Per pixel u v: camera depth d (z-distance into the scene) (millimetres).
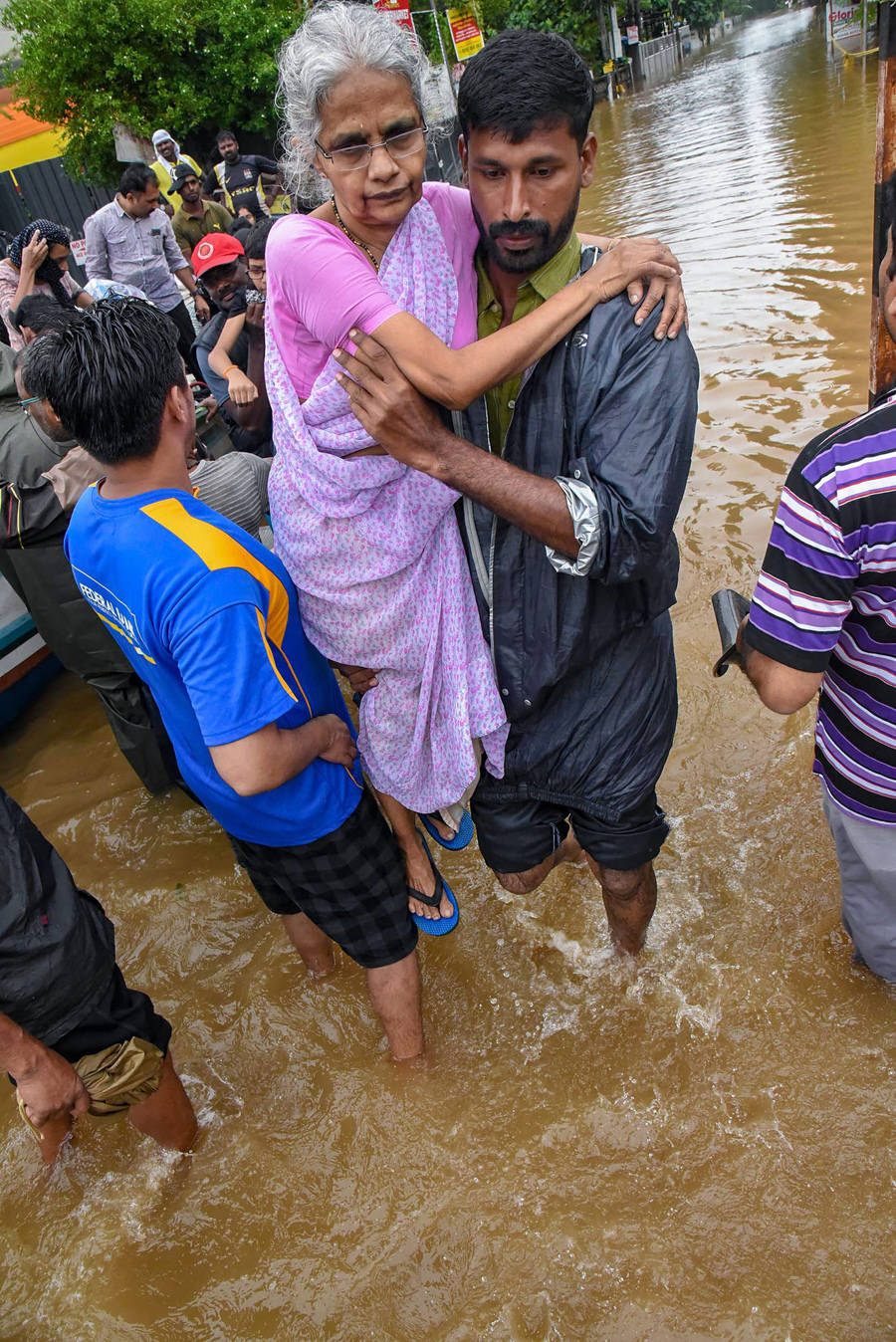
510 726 2145
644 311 1711
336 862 2160
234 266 4660
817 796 2961
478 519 1936
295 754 1930
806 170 9883
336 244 1676
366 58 1539
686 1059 2355
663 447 1696
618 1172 2156
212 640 1773
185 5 13570
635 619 2002
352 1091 2455
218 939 3023
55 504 2945
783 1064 2291
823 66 18609
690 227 9047
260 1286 2096
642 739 2141
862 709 1945
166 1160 2385
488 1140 2281
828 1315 1854
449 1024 2582
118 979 2146
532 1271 2014
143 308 1818
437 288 1788
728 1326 1866
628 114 21500
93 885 3324
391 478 1838
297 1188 2273
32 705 4504
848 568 1744
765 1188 2064
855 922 2256
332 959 2797
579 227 10328
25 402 2980
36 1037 1955
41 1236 2275
